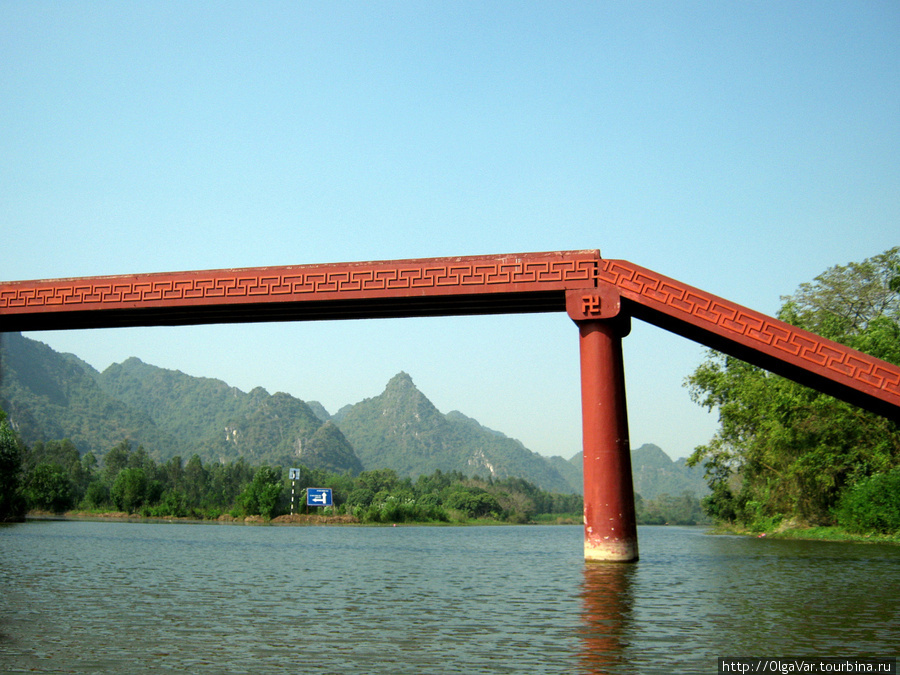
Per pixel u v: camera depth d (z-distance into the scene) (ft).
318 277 94.48
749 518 235.40
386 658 34.19
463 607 51.03
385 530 296.71
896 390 78.33
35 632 40.06
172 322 109.50
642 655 34.76
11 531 169.89
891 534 139.13
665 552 114.93
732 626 42.57
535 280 87.66
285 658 34.17
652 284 84.53
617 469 84.23
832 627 42.22
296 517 364.99
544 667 32.30
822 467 150.61
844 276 174.09
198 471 643.04
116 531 194.39
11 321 110.22
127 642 37.68
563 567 85.71
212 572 76.95
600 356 85.30
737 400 175.01
